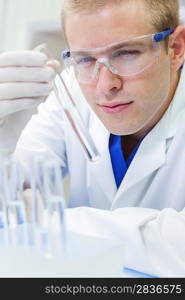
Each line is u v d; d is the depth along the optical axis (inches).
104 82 30.2
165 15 31.2
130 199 40.1
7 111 33.9
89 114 42.4
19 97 33.4
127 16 28.3
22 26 91.7
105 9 27.9
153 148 38.2
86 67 31.8
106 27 28.3
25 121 38.5
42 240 21.1
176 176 38.7
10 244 20.7
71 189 46.1
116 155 40.1
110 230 27.1
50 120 45.9
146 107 32.7
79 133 33.8
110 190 40.5
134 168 38.1
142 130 38.3
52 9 88.4
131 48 29.5
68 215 29.3
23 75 32.3
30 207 22.6
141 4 29.0
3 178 22.6
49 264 18.9
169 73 34.2
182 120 37.8
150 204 40.3
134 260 25.3
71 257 18.9
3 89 32.6
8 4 92.4
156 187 39.2
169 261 24.9
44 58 32.5
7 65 32.4
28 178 24.5
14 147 39.0
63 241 20.7
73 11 29.1
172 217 28.1
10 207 22.9
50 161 20.8
